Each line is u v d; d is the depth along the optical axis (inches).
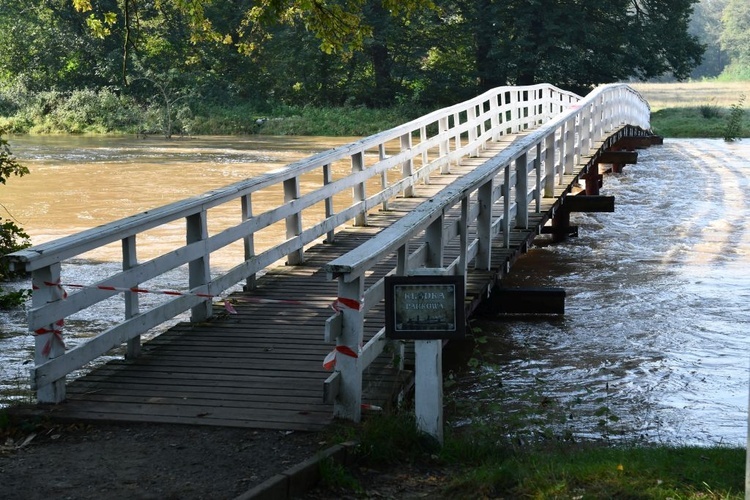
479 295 450.3
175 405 308.8
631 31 2482.8
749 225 906.7
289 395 317.1
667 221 935.0
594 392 405.1
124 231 341.4
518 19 2429.9
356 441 275.7
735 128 2078.0
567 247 799.7
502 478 253.3
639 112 1565.0
